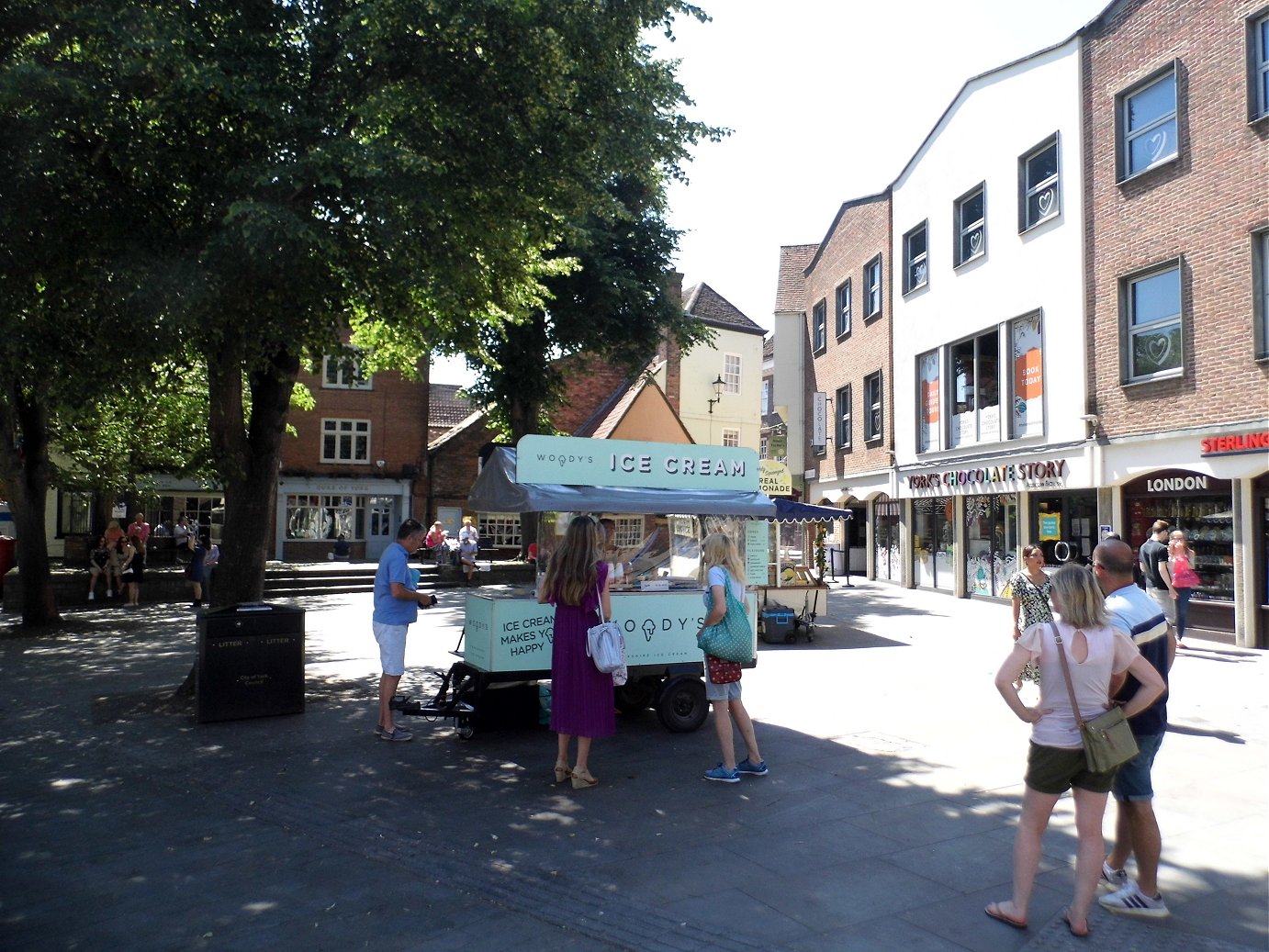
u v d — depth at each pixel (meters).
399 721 8.42
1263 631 12.45
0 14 7.61
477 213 8.73
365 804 5.98
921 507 22.67
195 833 5.46
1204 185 13.45
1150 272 14.59
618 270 22.78
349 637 14.84
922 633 14.69
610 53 8.75
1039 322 17.22
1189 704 8.98
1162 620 4.65
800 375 31.50
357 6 8.16
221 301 8.20
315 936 4.09
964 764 6.90
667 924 4.23
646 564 8.73
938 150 20.86
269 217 7.20
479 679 7.73
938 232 20.92
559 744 6.48
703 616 8.21
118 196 8.21
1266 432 12.23
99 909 4.39
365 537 33.84
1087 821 4.14
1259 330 12.54
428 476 34.25
